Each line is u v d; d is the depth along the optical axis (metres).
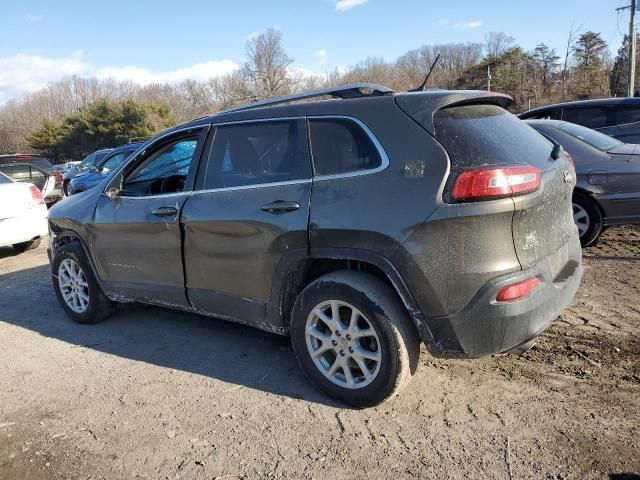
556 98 53.97
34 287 6.22
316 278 3.31
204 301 3.75
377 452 2.71
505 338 2.70
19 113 87.19
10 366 4.04
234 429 3.00
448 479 2.49
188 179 3.82
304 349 3.23
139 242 4.07
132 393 3.49
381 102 3.03
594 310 4.27
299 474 2.60
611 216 5.80
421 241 2.70
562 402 3.02
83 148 60.47
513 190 2.65
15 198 7.59
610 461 2.52
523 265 2.73
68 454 2.88
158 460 2.78
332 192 3.01
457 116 2.92
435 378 3.38
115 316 4.97
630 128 8.02
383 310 2.86
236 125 3.61
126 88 83.50
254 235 3.31
